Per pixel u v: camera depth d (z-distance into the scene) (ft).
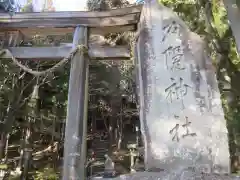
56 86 51.31
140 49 21.42
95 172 49.44
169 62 20.25
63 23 25.90
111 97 62.13
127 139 65.77
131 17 25.27
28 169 47.70
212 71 19.89
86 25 25.72
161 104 18.80
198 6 21.53
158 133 17.92
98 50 26.03
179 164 16.87
